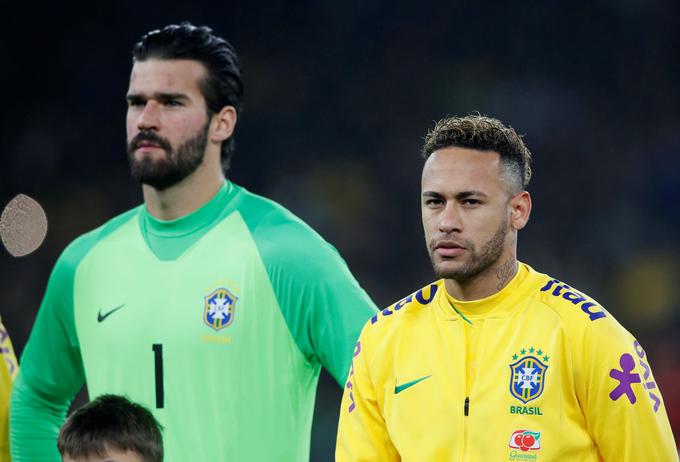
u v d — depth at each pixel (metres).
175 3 58.12
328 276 14.97
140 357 15.44
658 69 58.06
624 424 11.59
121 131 56.62
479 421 11.99
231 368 15.09
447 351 12.38
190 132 15.31
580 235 55.22
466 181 12.01
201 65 15.45
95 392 15.89
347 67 59.06
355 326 14.64
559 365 11.82
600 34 58.66
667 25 58.34
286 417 15.23
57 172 55.56
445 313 12.59
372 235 54.97
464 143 12.19
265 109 58.41
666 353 50.19
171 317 15.35
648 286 53.06
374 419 12.80
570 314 12.00
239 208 15.82
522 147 12.53
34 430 16.92
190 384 15.17
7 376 17.48
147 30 57.84
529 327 12.14
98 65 57.06
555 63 58.78
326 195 56.22
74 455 13.03
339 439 12.99
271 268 15.15
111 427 13.00
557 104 58.06
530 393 11.85
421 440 12.25
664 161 56.50
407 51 59.00
